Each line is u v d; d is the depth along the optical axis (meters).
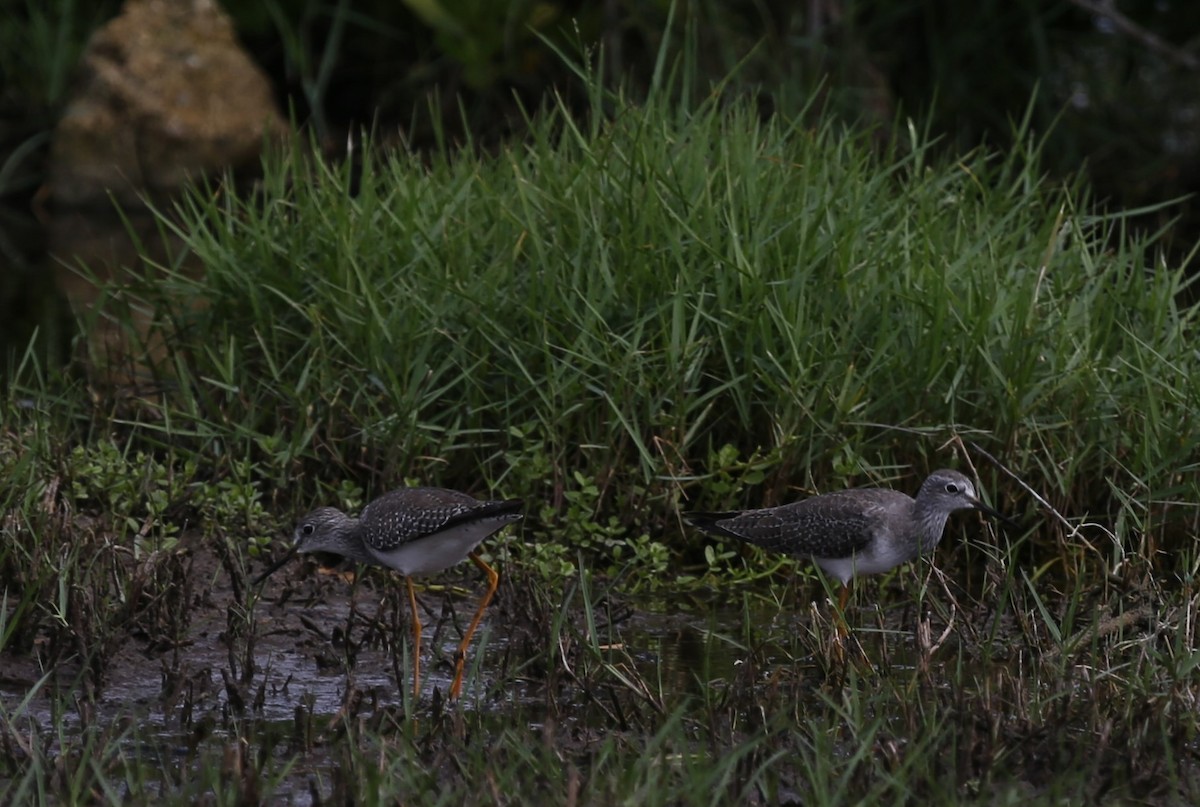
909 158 14.44
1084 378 12.75
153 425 13.40
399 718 9.52
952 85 27.72
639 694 9.55
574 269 13.07
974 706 9.26
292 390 13.16
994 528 12.59
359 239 14.03
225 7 30.39
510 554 12.38
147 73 29.14
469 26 25.11
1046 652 10.23
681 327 12.64
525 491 12.66
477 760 8.35
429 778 8.11
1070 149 25.92
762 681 10.21
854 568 10.95
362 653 10.77
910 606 11.65
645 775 8.32
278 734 9.28
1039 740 8.82
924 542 10.95
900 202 14.08
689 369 12.62
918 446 12.66
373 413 13.09
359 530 10.66
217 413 13.73
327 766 8.76
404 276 13.75
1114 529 12.37
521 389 13.02
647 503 12.61
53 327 19.17
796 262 13.05
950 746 8.72
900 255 13.10
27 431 13.34
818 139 14.56
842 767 8.53
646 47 24.31
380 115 29.12
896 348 12.98
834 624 10.44
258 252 14.32
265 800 8.09
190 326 14.63
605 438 12.88
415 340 13.29
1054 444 12.74
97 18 31.09
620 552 12.32
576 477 12.52
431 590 12.07
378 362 13.08
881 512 10.84
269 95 30.17
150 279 14.94
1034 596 10.27
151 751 8.98
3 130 30.41
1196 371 13.05
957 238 13.71
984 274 13.20
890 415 12.85
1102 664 10.16
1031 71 28.52
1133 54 27.95
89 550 11.35
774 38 23.86
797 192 13.77
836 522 10.82
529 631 11.14
